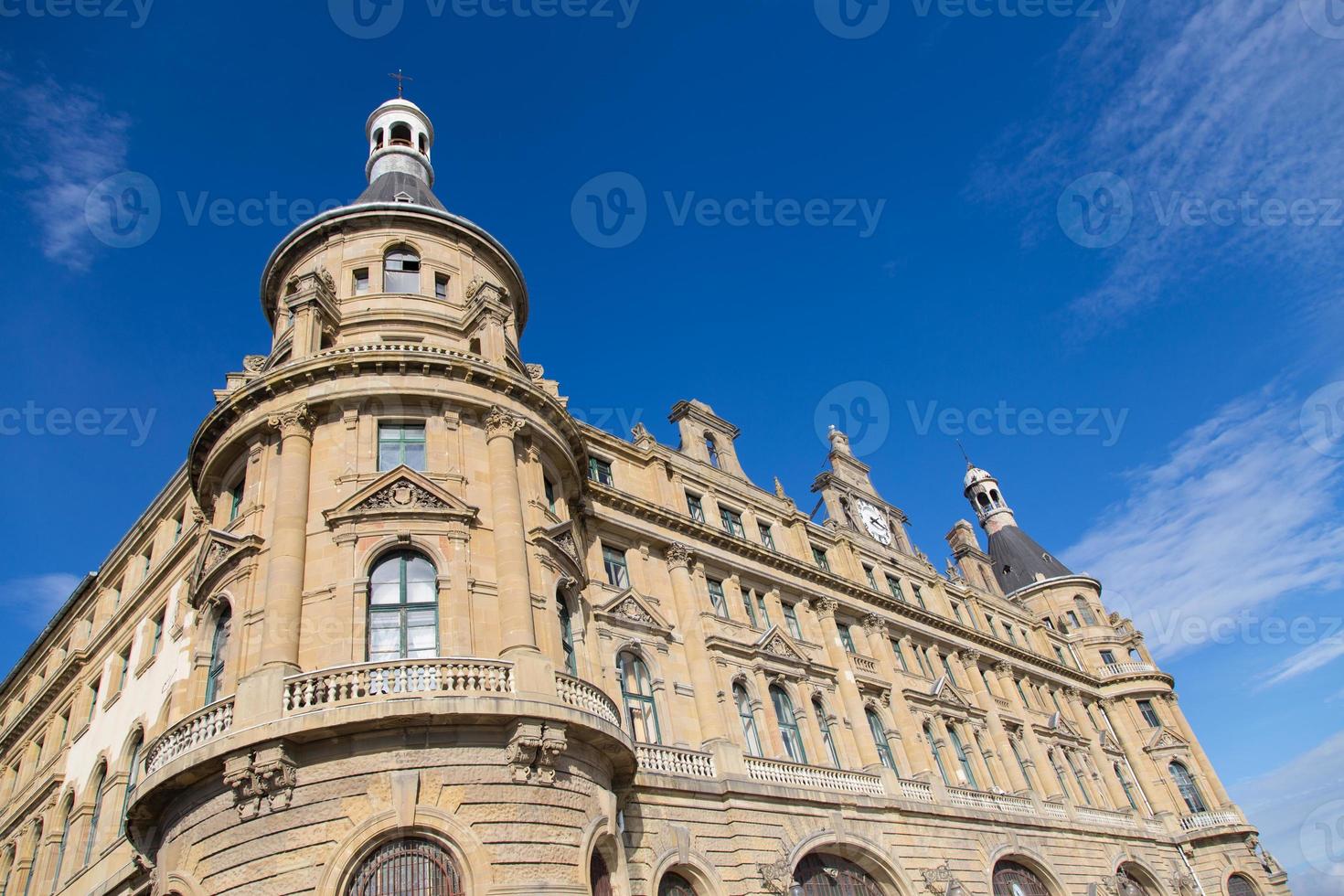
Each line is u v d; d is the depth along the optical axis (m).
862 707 35.91
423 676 19.06
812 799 29.75
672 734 28.34
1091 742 54.06
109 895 25.34
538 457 25.89
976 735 43.12
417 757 18.41
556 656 22.23
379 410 24.31
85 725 33.84
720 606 34.47
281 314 30.53
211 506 26.50
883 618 41.69
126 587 36.00
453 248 30.56
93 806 30.31
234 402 24.62
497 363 26.17
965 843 35.72
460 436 24.31
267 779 17.69
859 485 50.62
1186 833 53.72
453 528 22.34
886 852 31.23
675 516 33.84
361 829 17.50
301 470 22.88
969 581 60.12
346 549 21.50
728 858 26.19
